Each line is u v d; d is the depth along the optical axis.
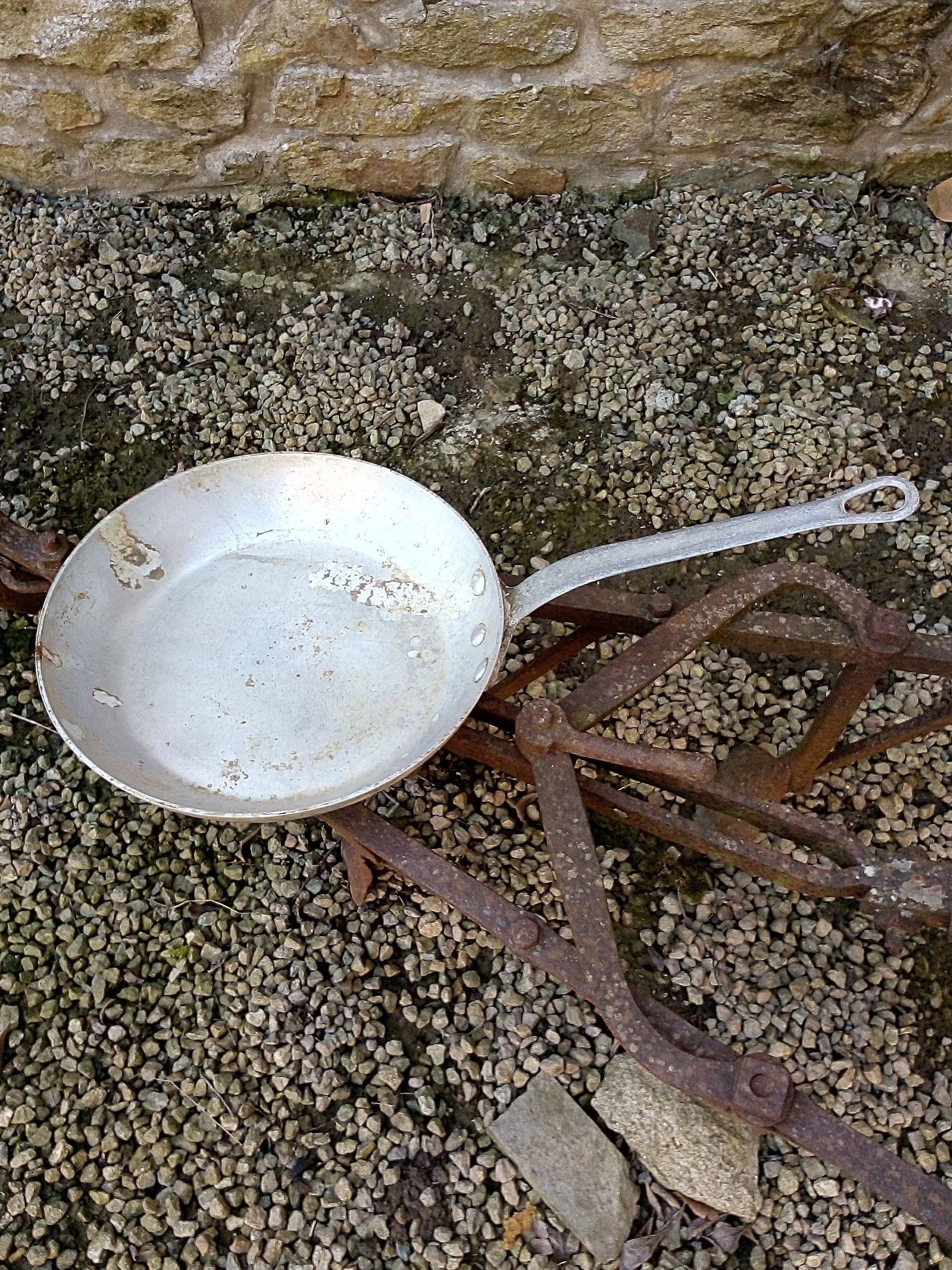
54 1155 0.69
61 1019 0.75
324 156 1.15
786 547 0.97
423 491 0.69
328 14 1.04
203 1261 0.67
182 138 1.13
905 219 1.17
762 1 1.04
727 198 1.19
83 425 1.03
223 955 0.77
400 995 0.76
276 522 0.72
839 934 0.79
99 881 0.80
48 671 0.62
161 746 0.63
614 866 0.81
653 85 1.11
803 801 0.86
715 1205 0.67
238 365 1.07
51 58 1.06
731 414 1.04
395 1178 0.69
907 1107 0.73
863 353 1.08
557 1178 0.68
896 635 0.65
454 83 1.10
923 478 1.01
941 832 0.85
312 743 0.64
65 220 1.15
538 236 1.16
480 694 0.61
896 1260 0.67
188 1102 0.72
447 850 0.81
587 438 1.03
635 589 0.95
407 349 1.08
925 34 1.06
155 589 0.69
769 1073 0.54
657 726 0.88
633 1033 0.57
